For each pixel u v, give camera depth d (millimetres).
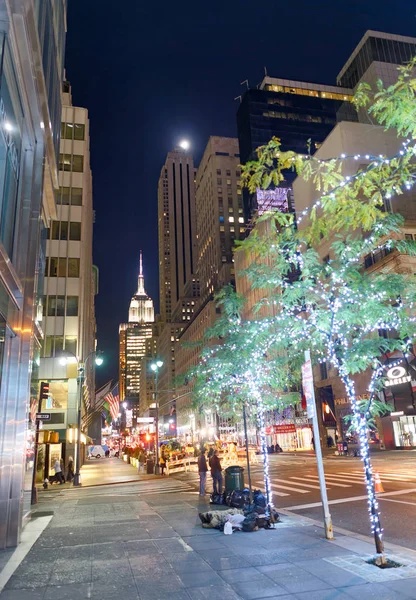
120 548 9492
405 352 8945
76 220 48656
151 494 20906
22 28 11195
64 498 20922
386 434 48219
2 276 9984
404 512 13062
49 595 6590
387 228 8586
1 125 10539
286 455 54469
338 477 24125
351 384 8852
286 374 12445
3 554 9359
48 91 16953
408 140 6539
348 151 56375
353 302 8977
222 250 140875
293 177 96688
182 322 184250
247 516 11273
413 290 8758
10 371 11797
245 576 7242
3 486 10516
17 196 12711
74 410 38531
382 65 104125
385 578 6840
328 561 7895
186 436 99250
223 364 13141
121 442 121750
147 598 6359
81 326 46844
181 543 9766
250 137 121438
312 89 129625
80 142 51688
